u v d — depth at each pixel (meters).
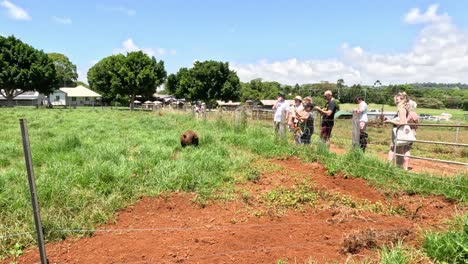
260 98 96.44
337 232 4.33
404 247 3.78
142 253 3.82
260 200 5.54
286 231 4.35
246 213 5.05
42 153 8.08
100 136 11.75
